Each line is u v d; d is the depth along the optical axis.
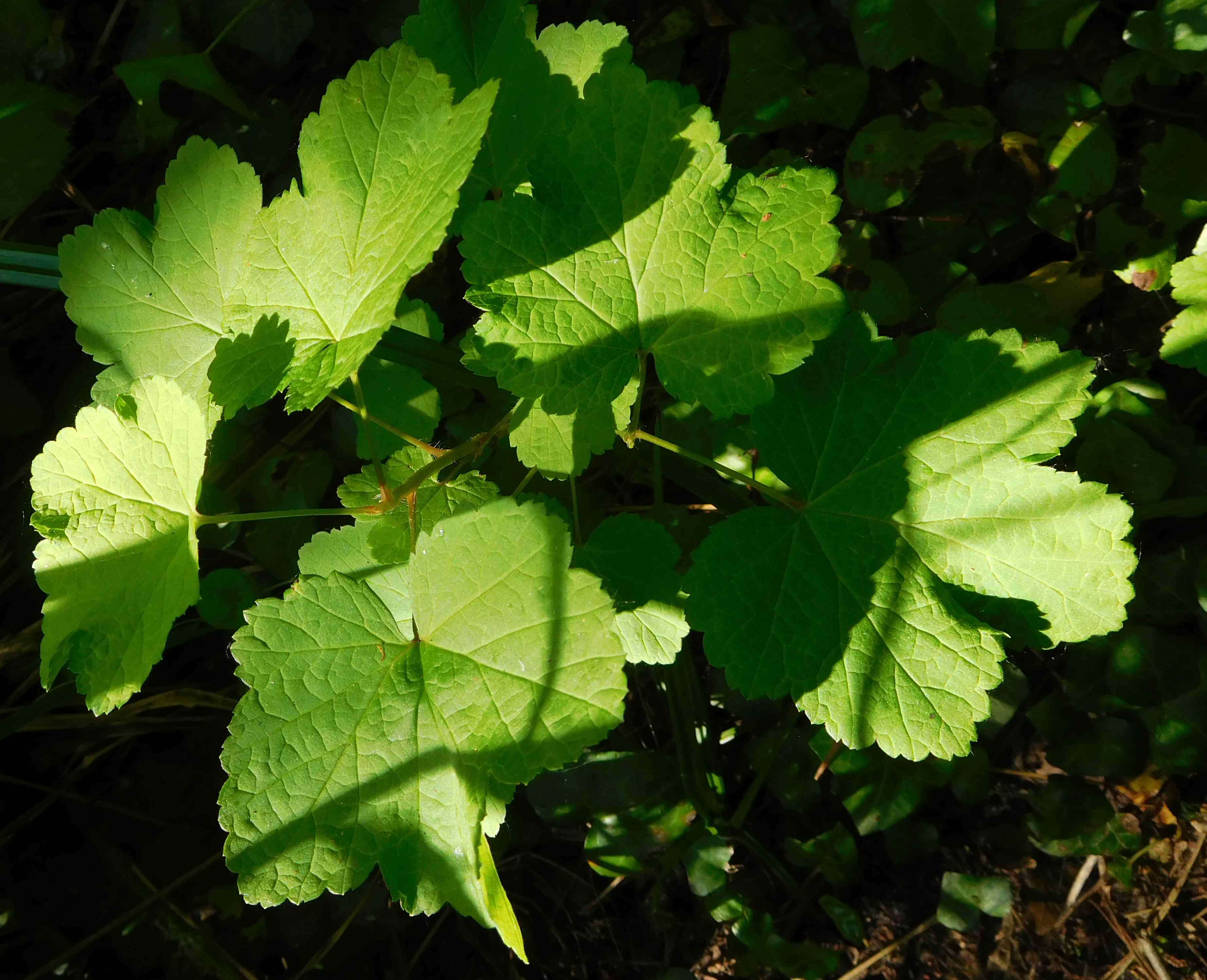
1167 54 0.34
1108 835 0.34
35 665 0.38
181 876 0.38
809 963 0.34
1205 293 0.29
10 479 0.38
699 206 0.23
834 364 0.25
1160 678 0.33
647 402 0.38
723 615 0.24
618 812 0.35
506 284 0.23
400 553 0.23
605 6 0.39
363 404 0.23
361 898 0.37
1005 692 0.35
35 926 0.37
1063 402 0.24
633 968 0.37
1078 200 0.35
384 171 0.22
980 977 0.34
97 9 0.41
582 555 0.25
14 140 0.38
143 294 0.27
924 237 0.36
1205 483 0.33
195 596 0.23
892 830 0.35
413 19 0.27
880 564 0.25
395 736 0.22
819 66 0.38
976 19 0.35
